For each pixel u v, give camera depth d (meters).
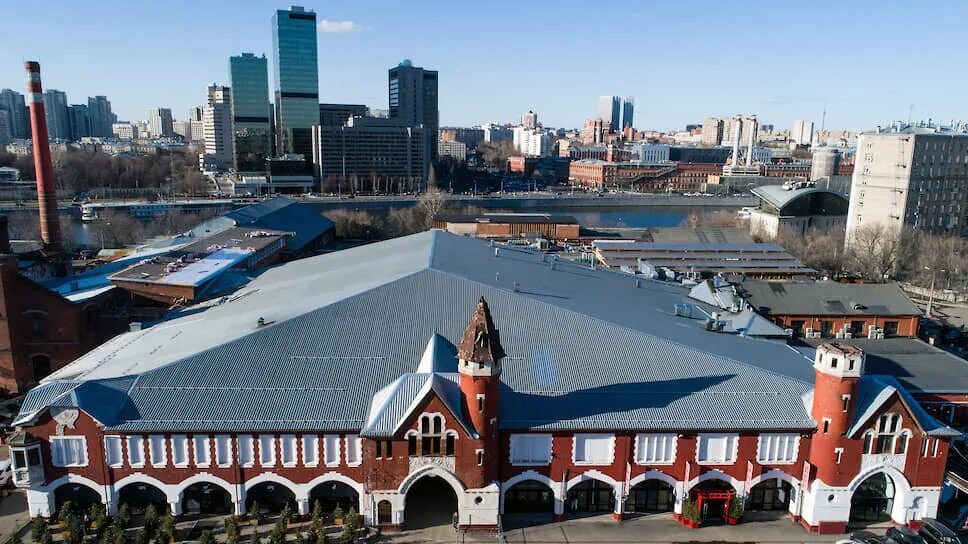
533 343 73.00
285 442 63.84
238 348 70.31
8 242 120.88
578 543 62.78
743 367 71.94
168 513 64.31
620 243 175.38
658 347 73.94
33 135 143.25
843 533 65.88
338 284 91.06
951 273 171.75
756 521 67.25
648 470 66.06
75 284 121.12
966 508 67.62
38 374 100.44
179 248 145.62
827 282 125.38
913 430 64.50
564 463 65.31
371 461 62.56
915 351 100.31
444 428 61.97
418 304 77.12
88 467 63.47
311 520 65.50
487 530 64.12
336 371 68.50
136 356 77.31
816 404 65.31
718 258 165.50
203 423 63.09
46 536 60.47
